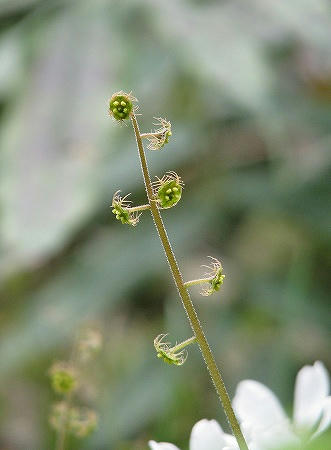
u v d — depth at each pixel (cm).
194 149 84
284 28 73
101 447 74
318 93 84
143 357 84
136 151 83
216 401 79
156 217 34
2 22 78
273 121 76
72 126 68
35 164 67
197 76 71
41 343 85
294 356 84
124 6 73
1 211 65
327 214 85
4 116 71
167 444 37
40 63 72
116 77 70
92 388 74
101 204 85
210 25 72
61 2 75
